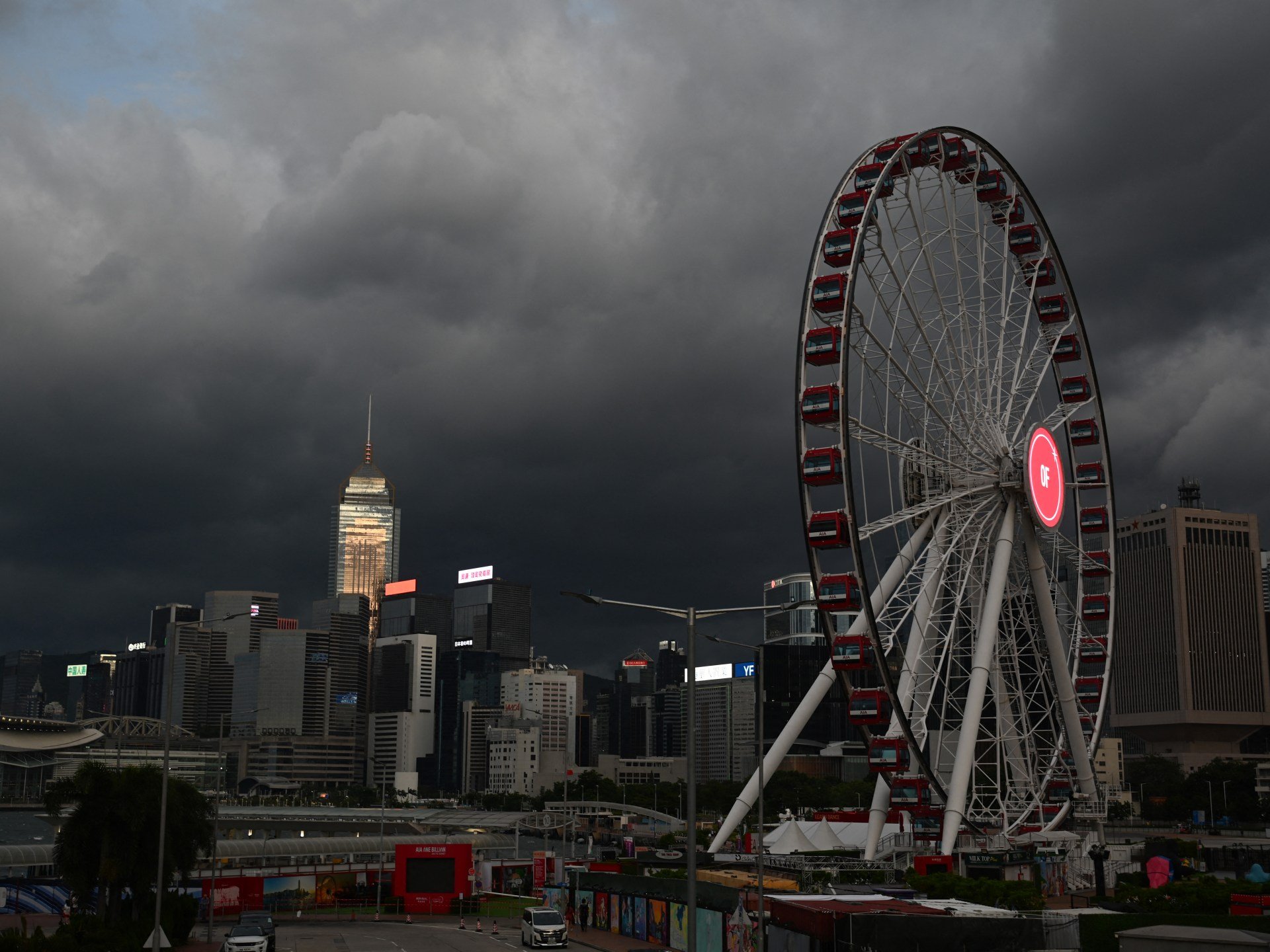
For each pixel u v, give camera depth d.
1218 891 91.44
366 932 105.69
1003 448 113.44
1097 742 125.00
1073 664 126.62
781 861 106.69
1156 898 93.44
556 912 91.56
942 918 59.84
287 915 127.44
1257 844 186.12
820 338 103.75
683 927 84.81
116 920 92.62
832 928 60.50
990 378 115.19
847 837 133.00
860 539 102.44
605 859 129.75
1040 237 125.81
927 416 111.69
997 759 116.06
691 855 54.53
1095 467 128.88
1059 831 127.62
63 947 72.31
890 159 107.88
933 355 109.62
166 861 94.75
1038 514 111.50
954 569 114.12
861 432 105.88
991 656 109.69
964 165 119.25
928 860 103.06
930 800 116.25
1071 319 126.88
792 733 112.31
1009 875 106.00
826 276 104.19
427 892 129.62
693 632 57.50
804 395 103.69
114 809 93.19
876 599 106.88
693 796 55.19
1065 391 129.50
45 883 122.06
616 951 85.56
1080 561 128.62
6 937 70.56
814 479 102.88
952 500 110.06
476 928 110.94
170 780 99.44
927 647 109.38
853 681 111.25
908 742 105.31
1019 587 117.38
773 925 67.69
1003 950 59.91
